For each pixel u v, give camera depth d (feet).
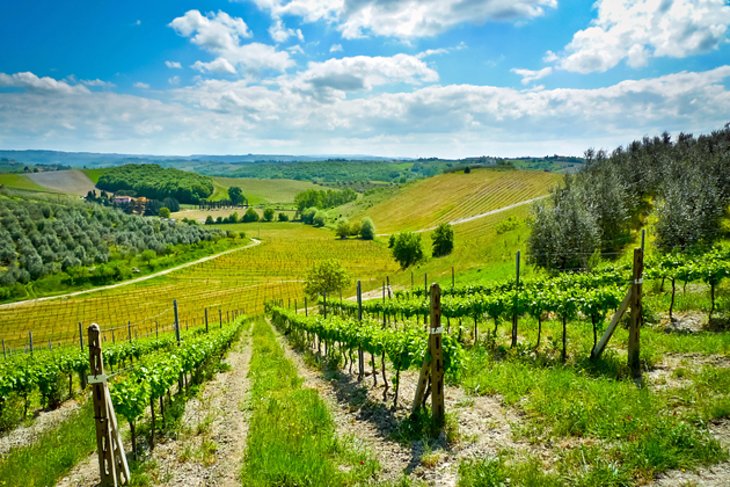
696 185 102.01
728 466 17.49
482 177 515.91
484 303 44.19
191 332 103.04
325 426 28.84
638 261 29.19
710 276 38.73
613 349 34.91
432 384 25.66
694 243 87.71
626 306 30.27
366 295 185.47
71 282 318.24
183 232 463.83
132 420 28.71
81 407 44.83
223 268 386.73
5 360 59.77
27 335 227.20
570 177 167.22
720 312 40.60
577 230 108.68
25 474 25.98
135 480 24.09
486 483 18.75
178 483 23.76
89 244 358.23
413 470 21.61
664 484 17.10
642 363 30.35
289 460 23.22
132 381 30.99
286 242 481.05
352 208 636.89
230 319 238.68
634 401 23.54
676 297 47.70
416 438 25.05
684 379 26.73
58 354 59.21
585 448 20.07
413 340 30.19
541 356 36.09
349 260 385.91
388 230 464.24
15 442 36.65
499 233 217.97
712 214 95.04
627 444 19.47
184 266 391.86
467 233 299.58
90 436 32.14
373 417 30.27
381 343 33.78
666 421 20.75
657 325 40.16
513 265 131.85
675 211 91.40
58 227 358.64
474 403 28.53
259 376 48.57
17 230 332.19
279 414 31.60
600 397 24.64
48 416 45.55
